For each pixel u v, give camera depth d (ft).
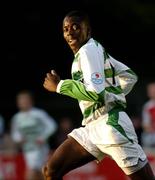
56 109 196.54
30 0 179.63
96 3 180.45
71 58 188.65
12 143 144.66
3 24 182.80
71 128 160.76
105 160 119.96
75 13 65.26
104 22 184.75
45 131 132.05
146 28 188.85
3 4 179.83
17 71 193.57
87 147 64.59
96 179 120.47
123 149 63.41
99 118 64.18
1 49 187.32
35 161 130.72
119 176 119.03
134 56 195.00
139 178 64.18
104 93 62.28
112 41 189.78
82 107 64.85
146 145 131.75
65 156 65.31
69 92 63.10
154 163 116.88
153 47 193.77
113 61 66.69
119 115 64.03
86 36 65.10
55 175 65.92
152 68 201.98
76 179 121.39
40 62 191.21
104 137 63.72
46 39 186.29
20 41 186.39
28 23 183.21
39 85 196.34
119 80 68.80
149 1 188.24
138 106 192.95
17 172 130.62
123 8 183.42
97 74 62.13
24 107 132.46
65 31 65.41
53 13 181.88
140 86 195.52
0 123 149.79
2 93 197.26
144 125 132.05
